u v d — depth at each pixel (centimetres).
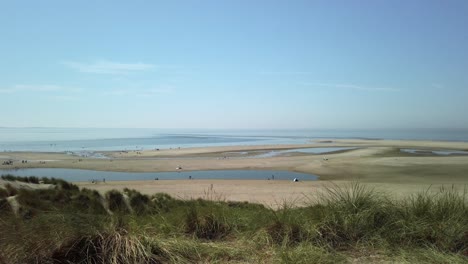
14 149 9356
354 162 5059
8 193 1009
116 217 552
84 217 544
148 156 6756
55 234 480
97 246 481
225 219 626
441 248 525
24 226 488
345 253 521
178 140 15650
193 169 4862
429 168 4409
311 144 10150
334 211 603
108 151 8288
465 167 4456
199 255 501
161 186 3312
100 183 3584
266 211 667
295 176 4166
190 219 621
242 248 530
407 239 552
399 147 8169
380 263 484
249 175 4322
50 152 7994
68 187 1395
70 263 461
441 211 605
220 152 7425
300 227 569
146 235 512
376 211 608
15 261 443
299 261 476
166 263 477
